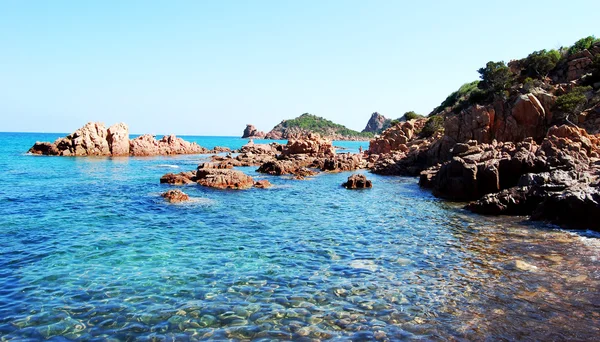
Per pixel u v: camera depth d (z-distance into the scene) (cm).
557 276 1332
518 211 2497
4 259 1495
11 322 1002
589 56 6431
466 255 1597
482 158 3391
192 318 1038
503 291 1209
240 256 1584
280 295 1191
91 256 1552
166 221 2230
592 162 2908
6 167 5275
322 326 995
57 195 3078
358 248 1719
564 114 4928
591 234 1933
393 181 4847
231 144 19825
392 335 946
